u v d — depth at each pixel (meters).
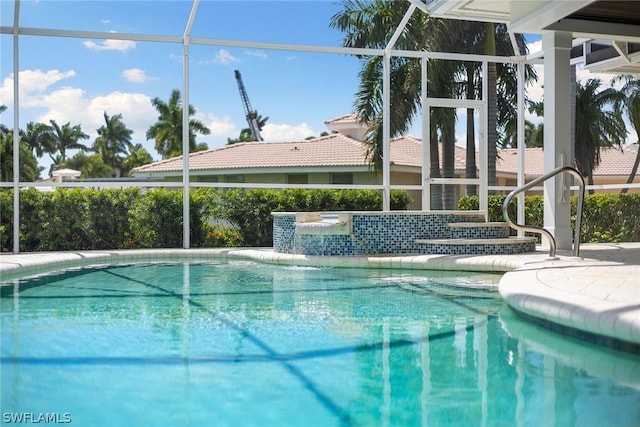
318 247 8.90
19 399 2.80
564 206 8.59
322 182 21.08
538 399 2.80
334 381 3.11
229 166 22.88
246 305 5.36
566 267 6.02
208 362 3.46
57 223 10.31
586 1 6.85
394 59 11.73
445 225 8.98
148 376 3.18
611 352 3.51
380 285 6.57
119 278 7.19
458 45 11.80
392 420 2.55
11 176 33.75
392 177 13.61
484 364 3.41
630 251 8.45
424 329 4.34
